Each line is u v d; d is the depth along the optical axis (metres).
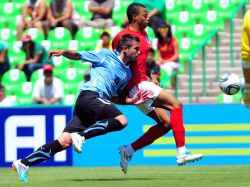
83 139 26.39
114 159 41.62
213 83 53.59
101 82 27.45
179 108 29.08
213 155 40.97
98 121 26.95
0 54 54.84
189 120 41.22
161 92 28.94
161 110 29.94
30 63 54.62
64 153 41.94
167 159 41.06
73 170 37.91
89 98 27.08
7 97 52.66
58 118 41.50
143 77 29.23
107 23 57.47
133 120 41.44
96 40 57.38
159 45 52.44
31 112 41.78
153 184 26.41
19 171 27.03
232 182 27.08
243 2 56.50
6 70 54.84
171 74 52.06
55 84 48.94
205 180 28.50
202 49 54.97
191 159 28.94
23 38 55.19
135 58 27.58
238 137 40.91
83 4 59.97
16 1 62.38
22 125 41.91
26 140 41.84
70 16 58.12
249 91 28.91
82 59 27.52
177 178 30.16
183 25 56.84
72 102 53.66
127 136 41.50
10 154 41.97
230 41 54.66
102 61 27.59
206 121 41.03
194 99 52.44
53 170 38.09
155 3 55.44
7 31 60.69
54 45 57.81
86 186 25.95
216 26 56.62
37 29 58.22
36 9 58.69
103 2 57.56
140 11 29.30
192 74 54.59
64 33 57.81
